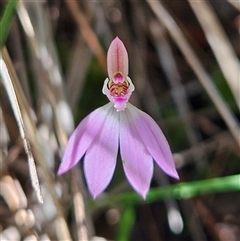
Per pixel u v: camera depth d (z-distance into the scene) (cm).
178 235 27
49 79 25
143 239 27
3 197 25
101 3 28
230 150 28
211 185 24
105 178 21
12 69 23
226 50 26
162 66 28
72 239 25
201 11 26
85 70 27
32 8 26
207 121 28
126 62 22
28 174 26
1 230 25
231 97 28
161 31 28
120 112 22
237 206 27
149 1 26
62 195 25
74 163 21
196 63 26
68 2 27
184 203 27
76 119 27
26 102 24
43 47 26
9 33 27
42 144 25
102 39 28
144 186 21
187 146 28
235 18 29
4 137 25
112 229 27
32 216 25
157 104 28
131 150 21
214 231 27
